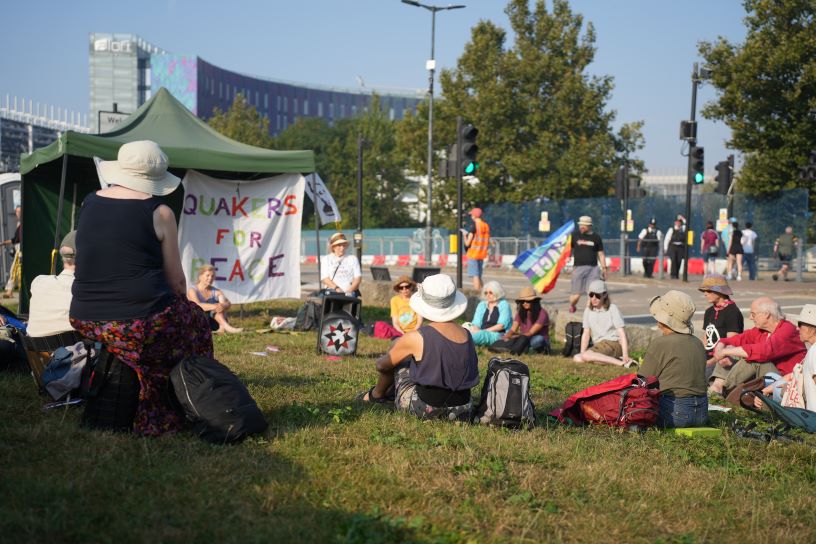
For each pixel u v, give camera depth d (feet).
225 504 13.57
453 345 20.40
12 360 24.04
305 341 38.27
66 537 11.89
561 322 45.78
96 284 17.03
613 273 106.01
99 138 40.75
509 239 122.93
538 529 13.64
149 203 17.38
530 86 145.28
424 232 141.49
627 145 150.30
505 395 20.40
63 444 16.39
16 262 61.52
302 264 149.79
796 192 102.83
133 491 13.85
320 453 16.93
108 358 17.60
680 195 109.91
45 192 45.44
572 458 18.03
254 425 17.63
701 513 15.06
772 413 23.36
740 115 111.86
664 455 18.84
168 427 17.62
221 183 45.32
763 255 105.50
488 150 146.61
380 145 239.30
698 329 46.24
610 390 21.70
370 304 59.11
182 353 17.85
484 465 16.76
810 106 106.73
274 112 536.01
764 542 13.84
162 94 47.57
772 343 26.55
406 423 19.84
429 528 13.33
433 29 124.57
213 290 41.37
